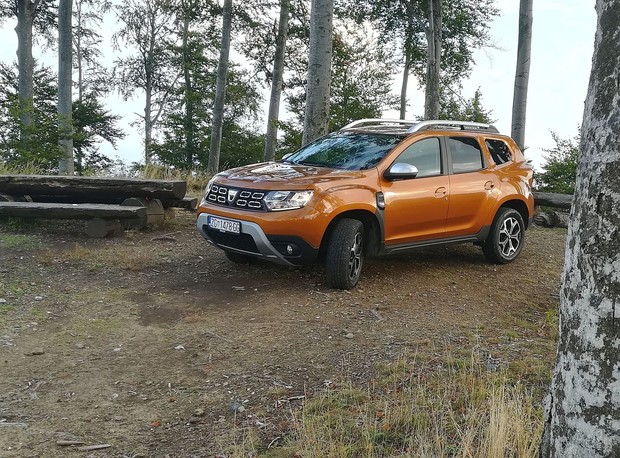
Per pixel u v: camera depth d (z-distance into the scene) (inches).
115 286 269.0
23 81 1073.5
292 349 202.5
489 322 238.4
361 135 306.8
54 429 153.3
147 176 623.5
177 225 393.1
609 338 85.4
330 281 262.7
